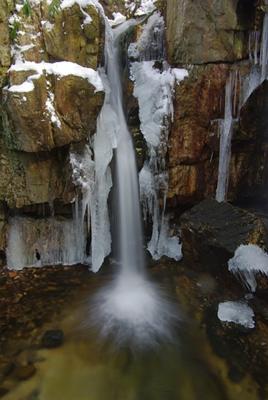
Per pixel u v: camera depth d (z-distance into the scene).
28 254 5.88
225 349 4.49
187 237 5.94
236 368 4.23
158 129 5.96
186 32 5.96
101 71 6.35
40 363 4.26
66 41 5.61
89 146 5.69
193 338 4.70
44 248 5.93
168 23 6.32
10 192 5.52
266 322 4.73
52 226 5.89
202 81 6.00
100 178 5.80
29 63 5.25
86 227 6.00
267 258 5.02
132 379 4.14
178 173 6.20
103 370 4.24
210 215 5.82
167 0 6.36
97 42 5.88
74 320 4.93
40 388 3.96
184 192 6.33
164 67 6.40
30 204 5.66
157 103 6.02
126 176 6.15
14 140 5.18
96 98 5.45
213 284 5.59
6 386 3.95
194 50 5.98
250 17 5.82
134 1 7.87
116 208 6.17
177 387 4.05
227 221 5.61
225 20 5.75
